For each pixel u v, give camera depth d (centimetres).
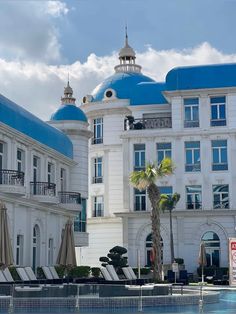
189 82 4919
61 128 4209
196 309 1936
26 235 3170
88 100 5703
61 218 3772
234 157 4800
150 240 4862
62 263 3312
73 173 4181
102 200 5450
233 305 2098
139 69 6056
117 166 5444
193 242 4769
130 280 3094
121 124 5497
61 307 1944
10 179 2847
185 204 4822
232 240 2148
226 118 4856
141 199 4941
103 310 1895
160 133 4928
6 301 1947
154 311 1861
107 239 5331
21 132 3072
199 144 4884
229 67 4925
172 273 4016
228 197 4784
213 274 4469
